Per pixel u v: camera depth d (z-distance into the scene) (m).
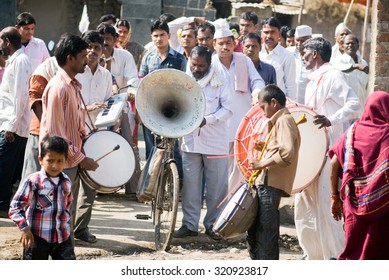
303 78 12.05
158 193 9.11
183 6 18.83
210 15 18.92
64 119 8.00
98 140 8.54
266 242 7.82
